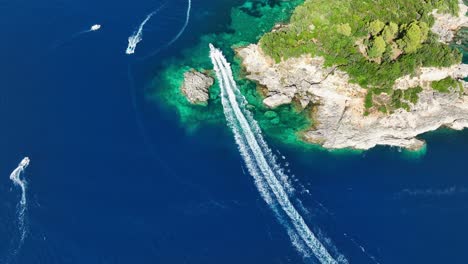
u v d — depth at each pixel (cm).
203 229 13825
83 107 16912
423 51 17162
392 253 13475
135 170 15188
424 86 17038
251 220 14050
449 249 13638
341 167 15488
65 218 14000
